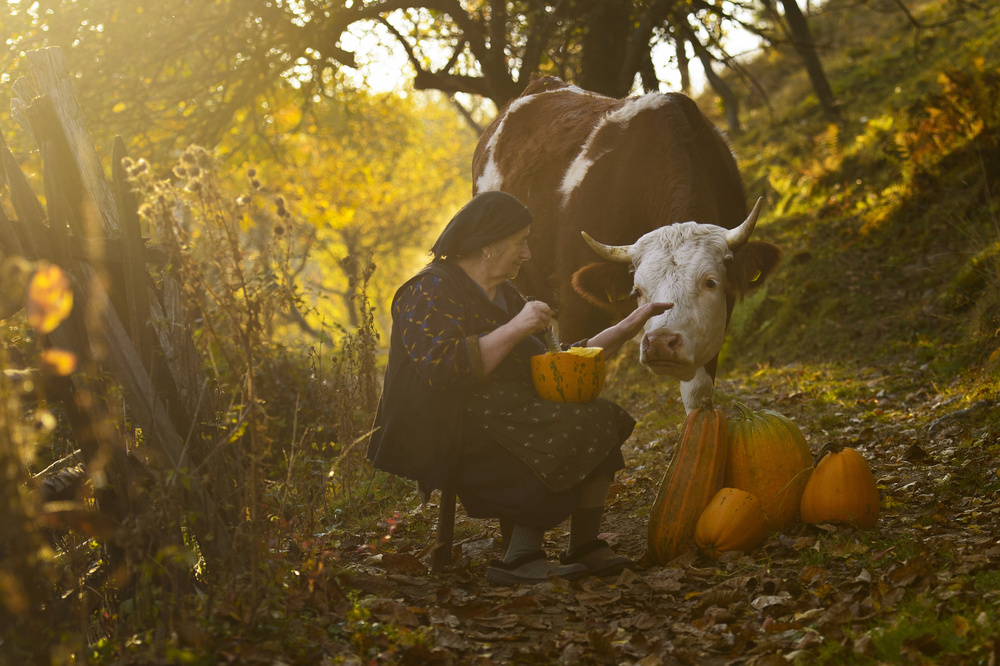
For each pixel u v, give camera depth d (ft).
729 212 16.63
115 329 8.96
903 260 29.25
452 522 10.45
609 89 29.45
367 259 15.40
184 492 8.97
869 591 9.02
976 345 21.49
